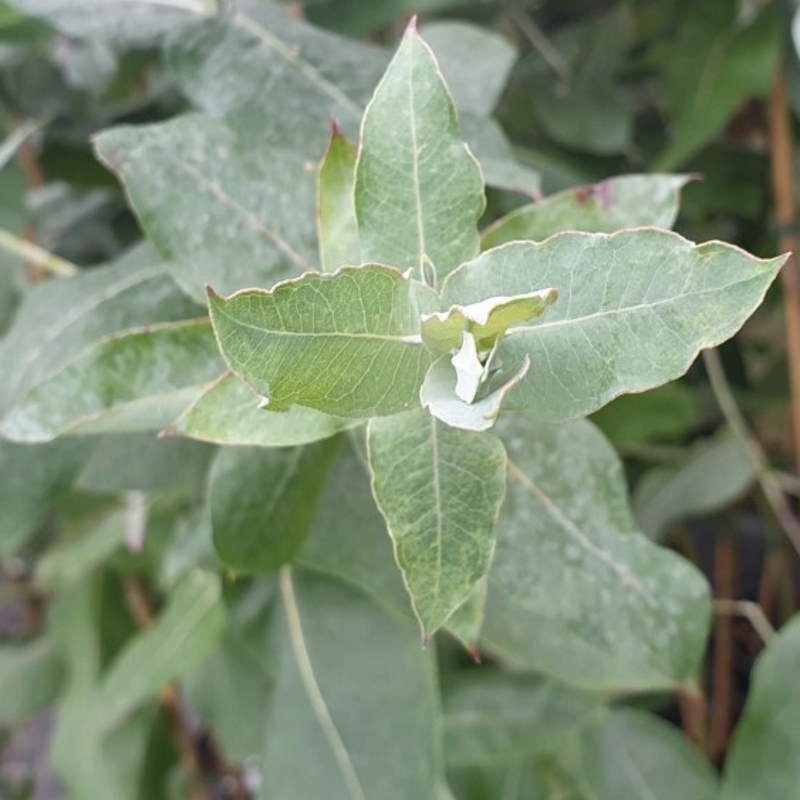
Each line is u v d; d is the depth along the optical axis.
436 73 0.25
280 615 0.39
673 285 0.22
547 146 0.45
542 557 0.30
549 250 0.23
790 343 0.45
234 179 0.30
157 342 0.29
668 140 0.48
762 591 0.61
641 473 0.51
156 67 0.47
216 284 0.30
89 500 0.50
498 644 0.34
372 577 0.33
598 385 0.23
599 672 0.34
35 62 0.44
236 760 0.48
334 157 0.26
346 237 0.27
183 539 0.40
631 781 0.45
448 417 0.22
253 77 0.33
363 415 0.23
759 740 0.37
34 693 0.61
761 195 0.47
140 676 0.44
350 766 0.37
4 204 0.40
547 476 0.30
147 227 0.29
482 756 0.45
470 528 0.24
